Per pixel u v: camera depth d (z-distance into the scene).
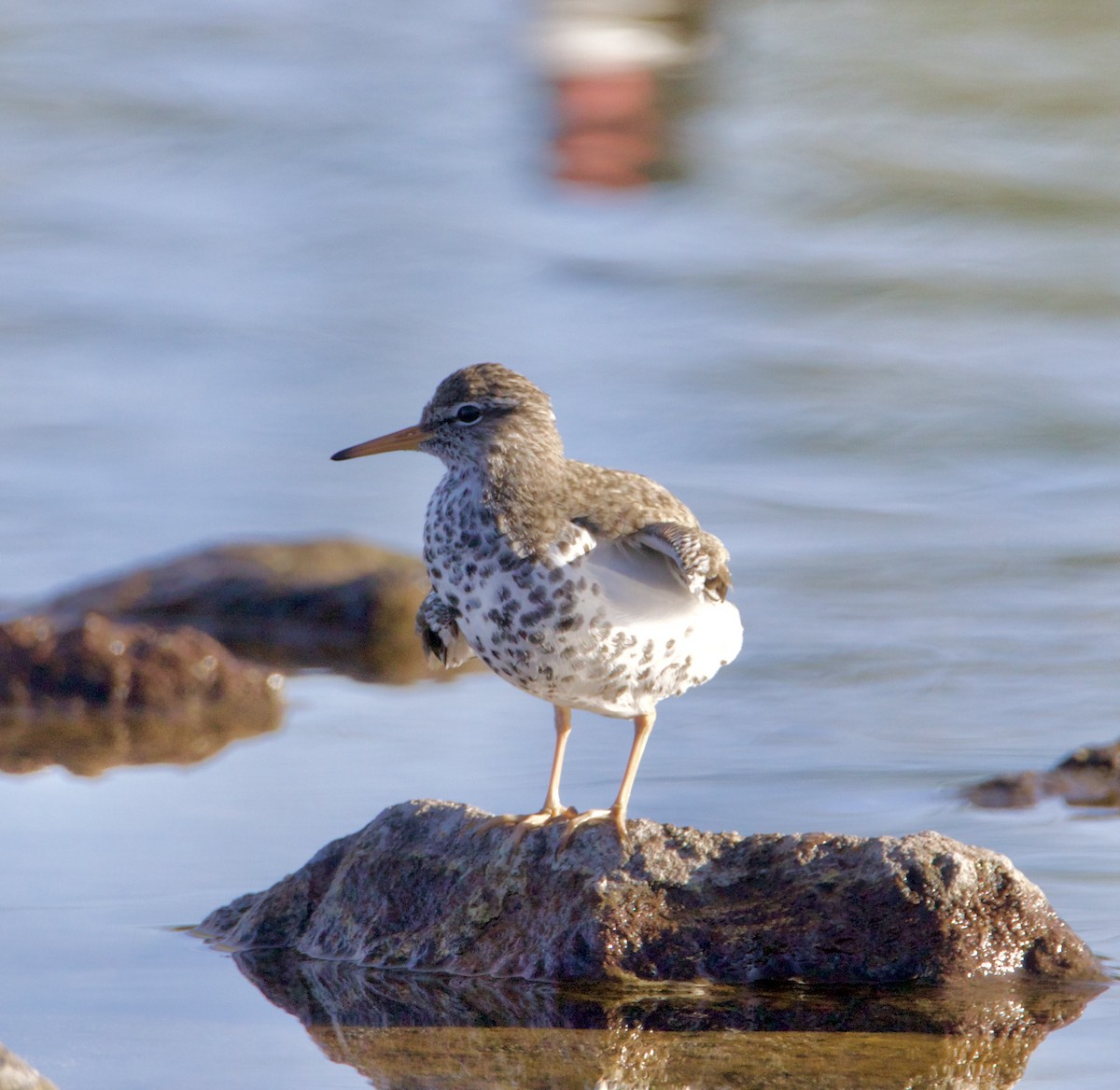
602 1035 7.66
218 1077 7.23
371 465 19.88
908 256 27.23
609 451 19.39
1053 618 14.92
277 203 29.95
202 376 22.19
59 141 32.09
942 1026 7.73
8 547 17.36
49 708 13.37
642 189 31.09
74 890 9.52
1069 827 10.20
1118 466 19.05
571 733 12.36
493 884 8.52
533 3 40.25
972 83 34.78
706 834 8.52
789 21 38.72
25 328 23.64
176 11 41.38
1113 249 27.30
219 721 13.13
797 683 13.41
